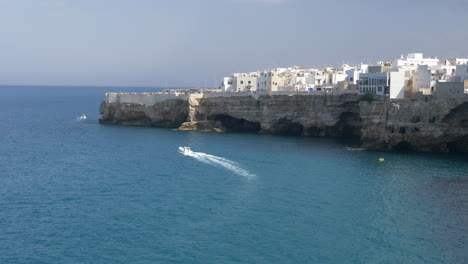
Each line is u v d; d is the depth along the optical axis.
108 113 168.88
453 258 46.75
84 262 45.81
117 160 94.38
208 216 58.38
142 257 46.84
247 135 134.50
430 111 99.31
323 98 129.75
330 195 67.12
